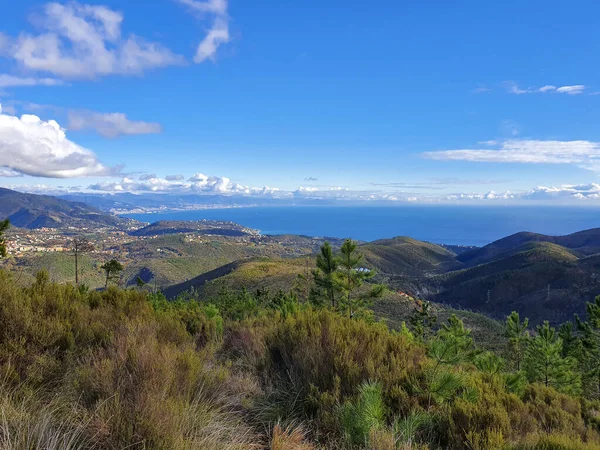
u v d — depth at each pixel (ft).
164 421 8.15
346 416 10.00
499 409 11.63
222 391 12.09
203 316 25.09
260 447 9.67
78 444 7.64
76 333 13.35
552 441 10.67
